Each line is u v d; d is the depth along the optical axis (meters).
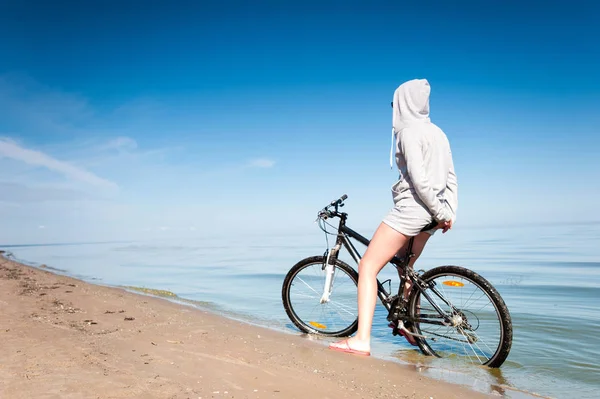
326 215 3.88
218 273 8.49
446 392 2.28
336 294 4.02
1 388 1.80
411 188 3.07
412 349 3.38
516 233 26.72
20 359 2.23
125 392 1.84
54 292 5.00
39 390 1.80
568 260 9.22
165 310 4.32
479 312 3.05
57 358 2.29
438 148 3.07
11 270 7.26
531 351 3.12
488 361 2.87
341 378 2.37
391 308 3.41
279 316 4.50
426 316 3.21
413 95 3.13
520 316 4.07
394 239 3.09
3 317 3.37
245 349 2.84
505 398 2.23
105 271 9.20
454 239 20.62
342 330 3.81
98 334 2.98
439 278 3.20
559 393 2.37
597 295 5.04
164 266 10.30
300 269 4.10
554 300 4.81
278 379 2.22
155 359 2.40
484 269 7.83
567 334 3.49
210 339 3.07
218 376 2.18
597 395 2.34
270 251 15.60
